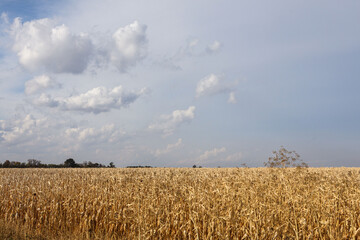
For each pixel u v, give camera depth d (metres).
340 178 13.73
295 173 13.45
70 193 14.99
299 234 8.84
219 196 11.36
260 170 19.38
